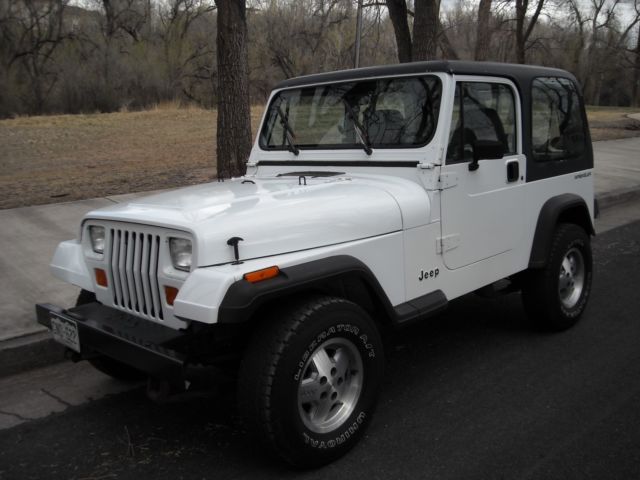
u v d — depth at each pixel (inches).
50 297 205.5
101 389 159.0
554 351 175.0
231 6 291.0
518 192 166.4
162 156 551.8
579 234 185.6
